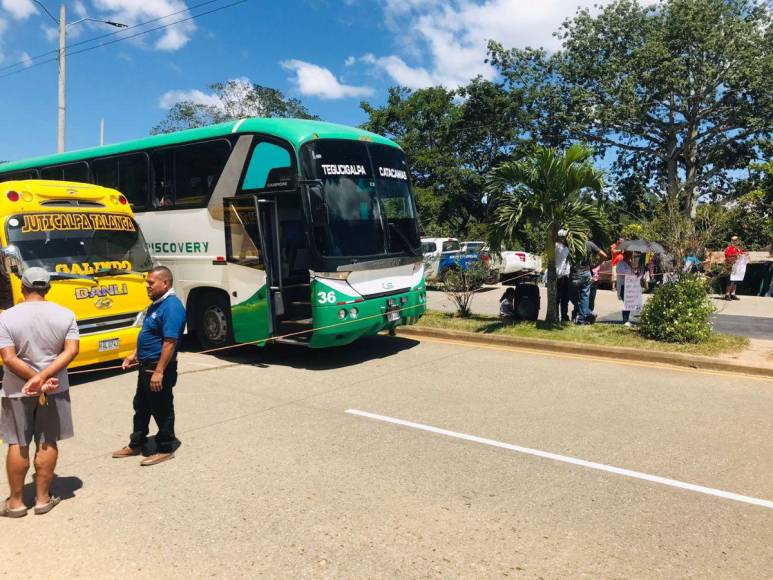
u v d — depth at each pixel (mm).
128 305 8734
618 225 29703
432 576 3557
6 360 4230
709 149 34531
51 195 8500
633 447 5637
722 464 5227
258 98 39281
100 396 7707
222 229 9547
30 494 4828
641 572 3590
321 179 8578
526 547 3881
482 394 7457
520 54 35156
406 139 37750
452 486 4809
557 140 35094
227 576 3592
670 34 30531
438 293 19375
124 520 4328
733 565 3670
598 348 9484
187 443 5883
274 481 4949
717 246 10859
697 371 8523
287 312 9469
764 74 29203
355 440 5883
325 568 3654
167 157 10375
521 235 11617
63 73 20500
